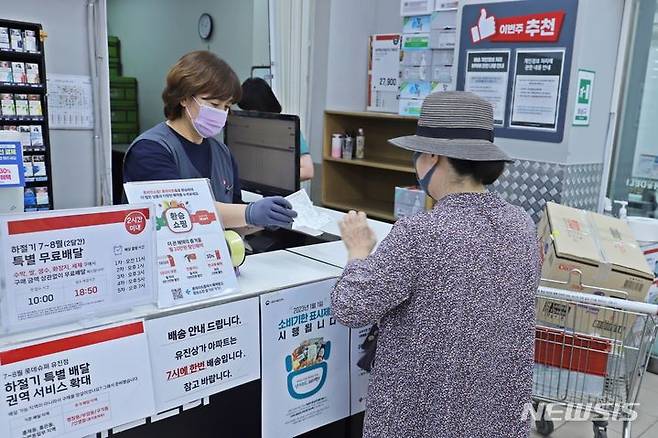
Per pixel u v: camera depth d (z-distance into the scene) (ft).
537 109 9.93
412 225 3.87
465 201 3.99
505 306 3.90
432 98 4.07
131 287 3.75
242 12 17.46
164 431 4.01
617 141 11.03
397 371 3.99
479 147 3.86
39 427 3.35
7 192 4.66
